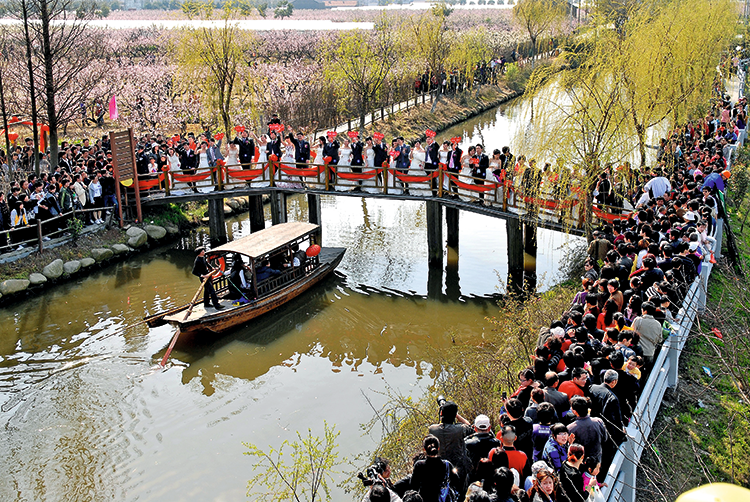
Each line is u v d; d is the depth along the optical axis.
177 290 19.83
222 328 16.86
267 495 11.26
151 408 13.94
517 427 7.27
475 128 43.88
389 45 43.22
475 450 7.12
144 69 43.25
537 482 6.20
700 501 2.16
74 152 25.27
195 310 16.88
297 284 18.95
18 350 16.14
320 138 22.73
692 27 22.08
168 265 21.83
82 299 19.08
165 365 15.60
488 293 19.69
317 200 24.14
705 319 12.10
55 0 25.08
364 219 27.34
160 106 35.97
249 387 14.89
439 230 21.05
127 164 22.42
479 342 16.59
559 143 17.41
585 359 8.52
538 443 7.09
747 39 46.19
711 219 13.77
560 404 7.63
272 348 16.73
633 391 7.95
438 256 21.27
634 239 13.27
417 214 27.98
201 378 15.21
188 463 12.18
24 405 13.79
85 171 23.34
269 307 17.97
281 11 124.56
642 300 10.72
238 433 13.15
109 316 18.08
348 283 20.69
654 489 8.09
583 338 8.90
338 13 138.12
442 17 47.47
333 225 26.52
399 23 47.88
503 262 21.95
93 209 21.83
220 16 31.16
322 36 58.62
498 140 39.56
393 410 12.30
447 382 12.86
